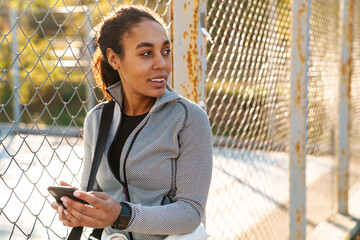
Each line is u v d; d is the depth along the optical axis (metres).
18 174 5.93
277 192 3.60
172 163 1.33
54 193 1.18
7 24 10.80
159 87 1.31
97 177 1.42
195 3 1.84
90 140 1.45
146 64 1.29
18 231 3.86
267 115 3.20
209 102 6.20
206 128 1.36
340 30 4.49
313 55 3.90
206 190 1.34
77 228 1.26
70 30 10.49
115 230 1.44
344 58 4.51
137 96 1.37
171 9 1.88
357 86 5.98
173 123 1.33
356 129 6.09
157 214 1.23
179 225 1.27
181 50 1.87
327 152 4.86
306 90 2.91
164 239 1.33
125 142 1.35
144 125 1.34
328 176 4.90
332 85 4.65
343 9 4.44
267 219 3.41
